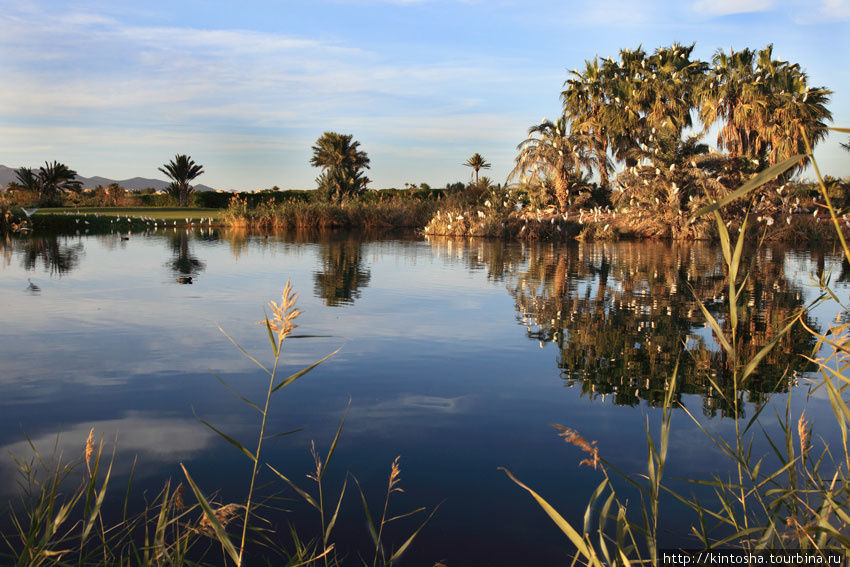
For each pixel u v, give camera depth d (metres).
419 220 33.47
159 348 5.45
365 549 2.28
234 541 2.31
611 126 32.00
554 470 2.96
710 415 3.71
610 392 4.20
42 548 1.71
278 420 3.65
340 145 52.03
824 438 3.29
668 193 22.50
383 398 4.09
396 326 6.53
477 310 7.54
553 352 5.38
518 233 24.22
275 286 9.66
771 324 6.57
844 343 1.63
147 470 2.92
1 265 12.61
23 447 3.18
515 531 2.41
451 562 2.17
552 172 29.22
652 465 1.59
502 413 3.77
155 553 1.88
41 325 6.43
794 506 1.84
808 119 23.34
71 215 30.31
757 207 21.58
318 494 2.71
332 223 32.62
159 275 11.04
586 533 1.46
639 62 31.89
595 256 15.79
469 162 67.25
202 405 3.91
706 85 26.47
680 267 12.95
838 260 14.50
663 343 5.73
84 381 4.42
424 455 3.13
